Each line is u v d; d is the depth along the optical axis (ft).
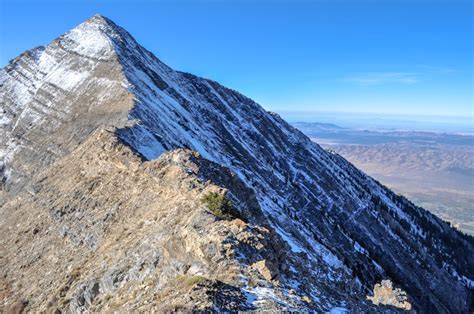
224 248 89.15
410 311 148.66
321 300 97.50
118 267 108.17
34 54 472.85
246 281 82.48
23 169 326.85
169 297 78.28
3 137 380.99
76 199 172.35
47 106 383.86
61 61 439.63
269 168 533.55
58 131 338.75
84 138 302.86
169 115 370.32
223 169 166.30
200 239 92.27
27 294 141.49
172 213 117.39
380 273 481.87
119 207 150.30
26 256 166.30
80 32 472.44
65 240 158.81
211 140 433.07
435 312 508.94
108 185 166.71
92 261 131.85
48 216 178.50
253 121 654.94
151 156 207.10
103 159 179.83
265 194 406.21
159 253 99.91
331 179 647.97
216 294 74.49
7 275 161.99
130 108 303.68
